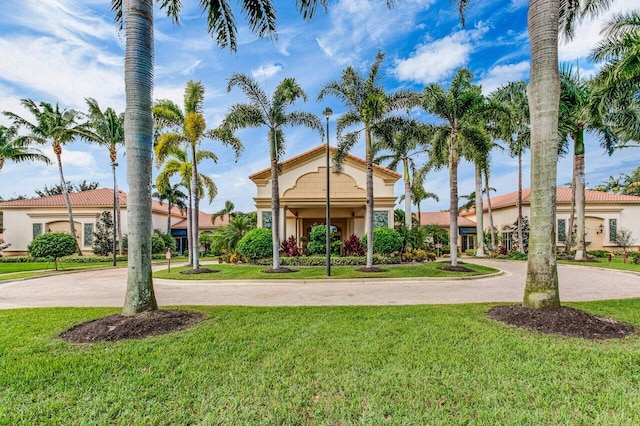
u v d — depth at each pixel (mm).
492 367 3820
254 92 14469
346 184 21672
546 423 2756
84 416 2902
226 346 4617
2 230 32250
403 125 14852
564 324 5199
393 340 4832
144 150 6059
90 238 28672
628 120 15742
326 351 4406
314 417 2865
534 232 5988
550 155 5863
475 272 14016
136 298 5883
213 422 2797
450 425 2734
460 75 15203
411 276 12969
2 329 5543
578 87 19266
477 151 15648
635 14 12852
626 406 2977
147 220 6094
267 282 12352
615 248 27266
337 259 16547
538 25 5957
